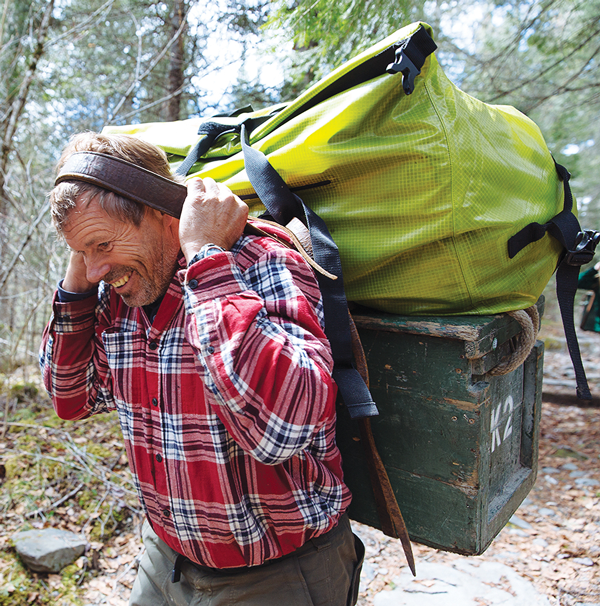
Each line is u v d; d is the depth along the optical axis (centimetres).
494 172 101
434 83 97
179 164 134
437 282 101
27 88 357
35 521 245
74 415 119
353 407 90
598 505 314
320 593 101
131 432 99
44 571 219
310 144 101
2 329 406
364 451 109
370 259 101
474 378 101
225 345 75
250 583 99
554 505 318
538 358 136
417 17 290
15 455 282
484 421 100
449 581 237
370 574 243
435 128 94
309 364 77
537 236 105
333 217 104
